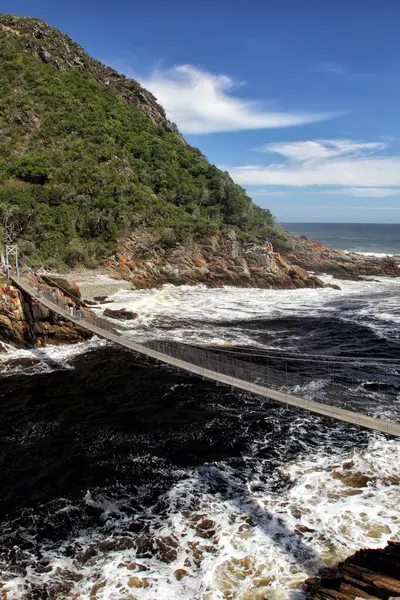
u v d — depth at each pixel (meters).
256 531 15.48
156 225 80.94
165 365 33.69
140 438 22.58
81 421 24.45
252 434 22.97
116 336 30.89
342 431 23.19
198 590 12.94
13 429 23.47
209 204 101.50
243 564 13.91
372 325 47.59
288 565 13.81
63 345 38.50
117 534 15.57
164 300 60.47
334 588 11.53
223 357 25.55
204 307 56.47
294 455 20.80
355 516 16.12
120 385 29.70
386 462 19.91
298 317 51.44
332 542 14.81
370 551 12.45
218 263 75.50
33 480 18.92
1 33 123.62
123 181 90.94
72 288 46.31
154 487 18.39
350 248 164.88
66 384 29.80
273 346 39.66
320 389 25.16
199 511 16.72
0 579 13.50
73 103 110.38
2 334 36.66
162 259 76.00
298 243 102.25
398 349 38.75
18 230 74.88
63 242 74.56
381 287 76.06
